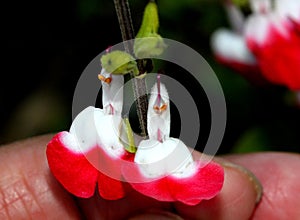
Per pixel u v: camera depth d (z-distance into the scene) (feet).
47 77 0.96
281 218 0.64
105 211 0.58
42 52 0.95
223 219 0.59
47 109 0.95
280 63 0.72
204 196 0.49
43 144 0.61
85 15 0.88
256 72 0.76
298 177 0.64
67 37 0.93
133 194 0.58
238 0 0.74
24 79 0.97
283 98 0.80
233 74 0.82
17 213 0.59
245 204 0.60
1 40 0.95
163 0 0.83
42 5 0.93
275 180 0.65
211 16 0.83
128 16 0.49
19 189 0.59
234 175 0.59
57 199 0.59
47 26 0.93
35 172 0.60
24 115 0.96
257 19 0.74
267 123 0.81
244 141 0.81
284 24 0.73
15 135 0.95
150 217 0.57
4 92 0.97
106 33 0.90
